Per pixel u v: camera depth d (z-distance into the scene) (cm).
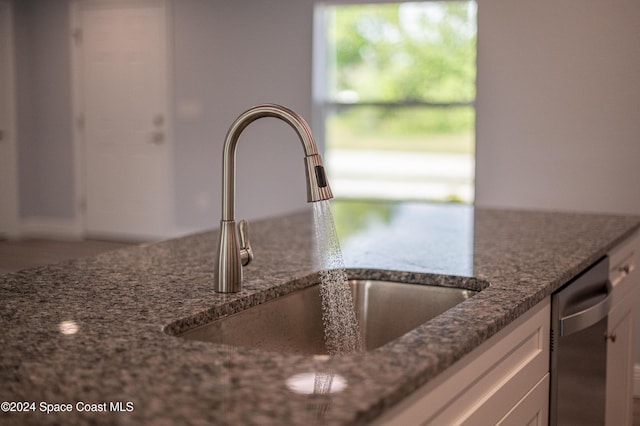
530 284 170
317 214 157
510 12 498
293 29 652
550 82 491
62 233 759
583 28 479
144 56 712
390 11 703
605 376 235
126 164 730
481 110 513
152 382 104
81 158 746
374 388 102
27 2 746
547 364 181
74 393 101
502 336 149
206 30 685
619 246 251
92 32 728
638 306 397
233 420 92
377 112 697
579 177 488
